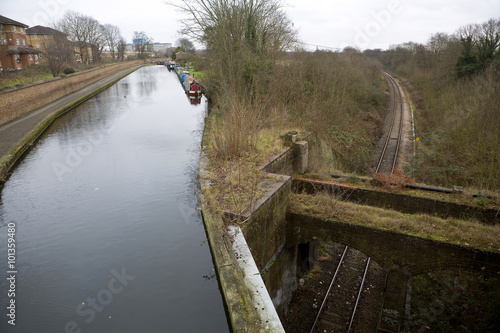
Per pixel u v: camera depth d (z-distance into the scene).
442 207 11.29
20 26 44.84
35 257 8.14
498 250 8.23
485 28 29.81
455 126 21.33
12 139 17.34
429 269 8.96
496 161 17.34
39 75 34.84
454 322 10.02
